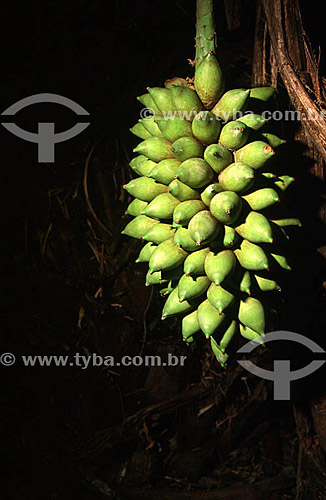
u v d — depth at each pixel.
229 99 1.68
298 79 1.80
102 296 2.79
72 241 2.78
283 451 3.00
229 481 2.89
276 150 1.85
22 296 2.80
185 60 2.59
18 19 2.61
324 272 1.99
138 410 2.87
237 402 2.92
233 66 2.46
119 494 2.73
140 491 2.76
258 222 1.64
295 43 1.86
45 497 2.65
